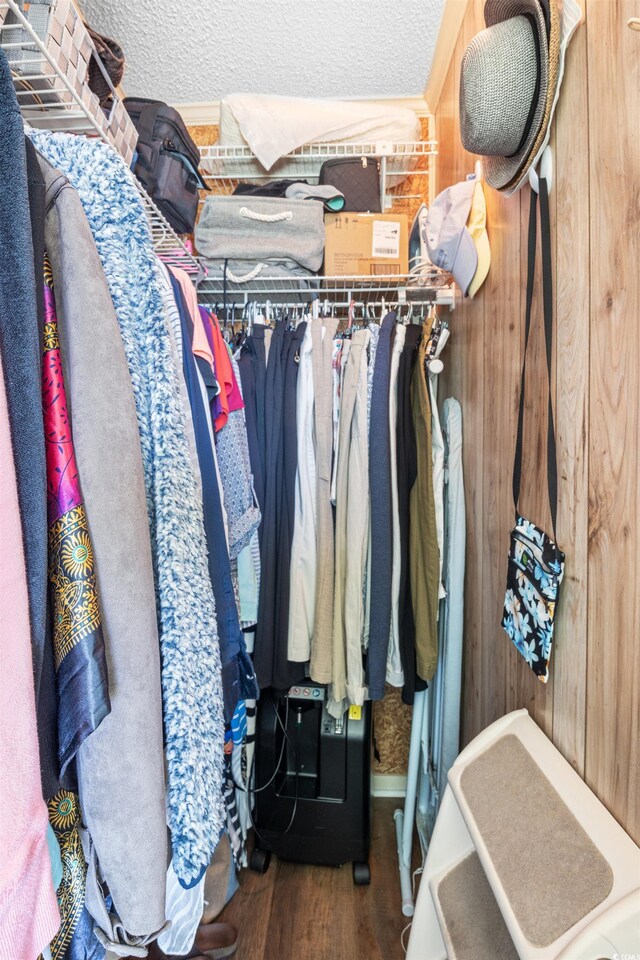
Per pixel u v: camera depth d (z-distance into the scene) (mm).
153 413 604
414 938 913
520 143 800
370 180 1578
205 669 621
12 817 394
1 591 395
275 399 1348
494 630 1080
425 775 1542
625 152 576
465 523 1300
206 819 584
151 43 1497
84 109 799
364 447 1285
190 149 1351
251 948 1281
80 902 565
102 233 577
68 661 475
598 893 546
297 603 1326
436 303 1445
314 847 1494
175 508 604
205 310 1065
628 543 581
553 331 772
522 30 777
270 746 1507
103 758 503
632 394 571
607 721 624
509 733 849
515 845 669
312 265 1456
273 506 1335
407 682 1324
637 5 548
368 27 1446
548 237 777
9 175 424
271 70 1644
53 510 484
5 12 654
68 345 508
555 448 766
